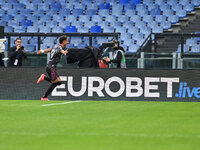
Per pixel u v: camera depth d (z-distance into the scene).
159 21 70.38
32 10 78.19
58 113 30.67
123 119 27.58
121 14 73.88
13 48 44.19
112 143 20.27
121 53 41.31
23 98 41.22
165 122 26.27
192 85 39.38
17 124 25.72
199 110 32.31
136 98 40.06
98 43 65.19
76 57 42.00
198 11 70.62
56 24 74.62
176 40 61.09
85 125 25.25
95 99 40.44
